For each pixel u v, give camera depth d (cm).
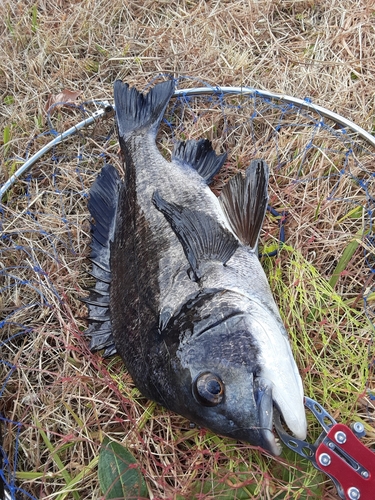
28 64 68
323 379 44
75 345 51
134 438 45
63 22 70
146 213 48
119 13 70
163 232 45
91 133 63
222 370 36
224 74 62
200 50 65
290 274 49
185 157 54
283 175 55
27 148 64
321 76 60
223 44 65
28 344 52
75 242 57
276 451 34
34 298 55
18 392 49
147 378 40
